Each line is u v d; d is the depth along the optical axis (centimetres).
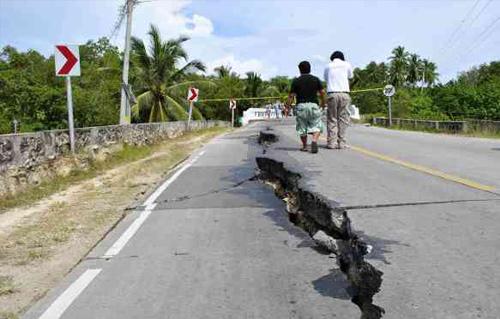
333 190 667
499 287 349
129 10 1775
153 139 1925
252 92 6950
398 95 4856
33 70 2886
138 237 548
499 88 3494
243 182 877
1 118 2106
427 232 478
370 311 326
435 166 892
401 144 1366
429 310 320
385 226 500
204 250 487
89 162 1165
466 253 418
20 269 471
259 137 1834
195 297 373
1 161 790
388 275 378
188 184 878
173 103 3716
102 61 3975
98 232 595
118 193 859
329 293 364
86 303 374
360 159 995
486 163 930
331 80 1159
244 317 333
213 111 5678
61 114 2342
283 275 406
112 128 1438
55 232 600
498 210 552
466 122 2058
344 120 1192
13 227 639
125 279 420
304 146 1153
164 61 3628
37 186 899
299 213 614
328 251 463
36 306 375
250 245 495
